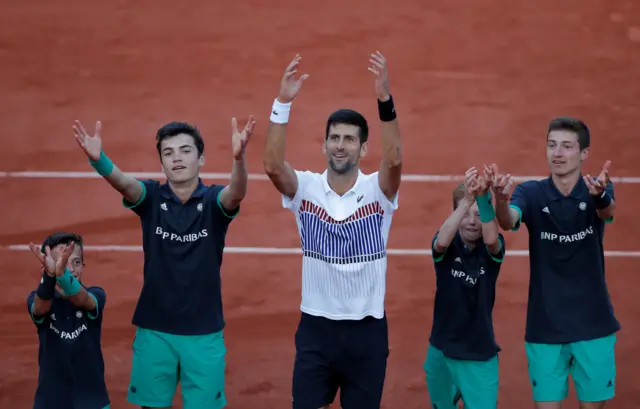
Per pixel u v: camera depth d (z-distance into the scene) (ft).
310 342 68.74
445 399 80.89
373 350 68.49
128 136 110.52
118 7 112.37
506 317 102.27
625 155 109.50
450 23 112.68
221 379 72.74
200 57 112.06
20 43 111.65
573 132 73.46
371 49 112.57
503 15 112.57
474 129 110.83
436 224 108.06
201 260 71.26
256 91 111.65
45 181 108.17
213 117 111.04
